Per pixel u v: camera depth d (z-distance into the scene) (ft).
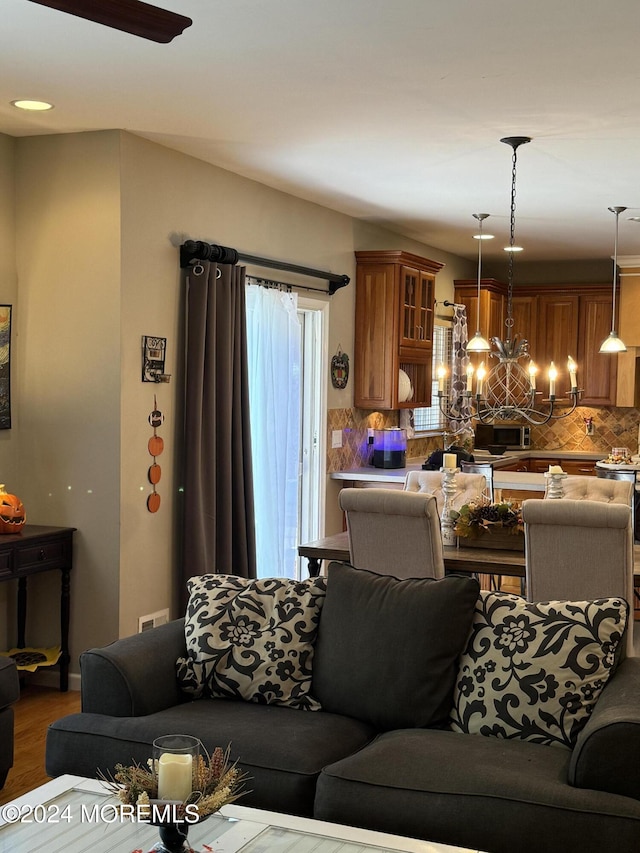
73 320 16.72
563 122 15.29
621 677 9.84
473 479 18.69
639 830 8.01
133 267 16.69
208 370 18.16
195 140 16.85
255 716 10.55
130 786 6.80
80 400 16.74
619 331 31.24
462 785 8.65
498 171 19.03
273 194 20.95
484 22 11.02
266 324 20.66
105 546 16.70
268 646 11.27
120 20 6.36
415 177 19.71
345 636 11.05
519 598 10.84
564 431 33.19
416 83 13.34
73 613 16.99
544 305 32.50
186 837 6.93
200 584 12.07
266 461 20.67
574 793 8.41
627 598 13.29
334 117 15.19
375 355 24.95
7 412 16.96
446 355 31.55
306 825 7.83
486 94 13.82
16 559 15.57
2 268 16.76
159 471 17.47
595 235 27.22
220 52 12.18
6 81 13.51
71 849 7.34
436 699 10.43
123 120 15.61
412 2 10.46
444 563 15.03
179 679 11.29
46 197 16.81
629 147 16.88
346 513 15.07
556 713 9.77
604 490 17.47
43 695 16.70
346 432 24.88
